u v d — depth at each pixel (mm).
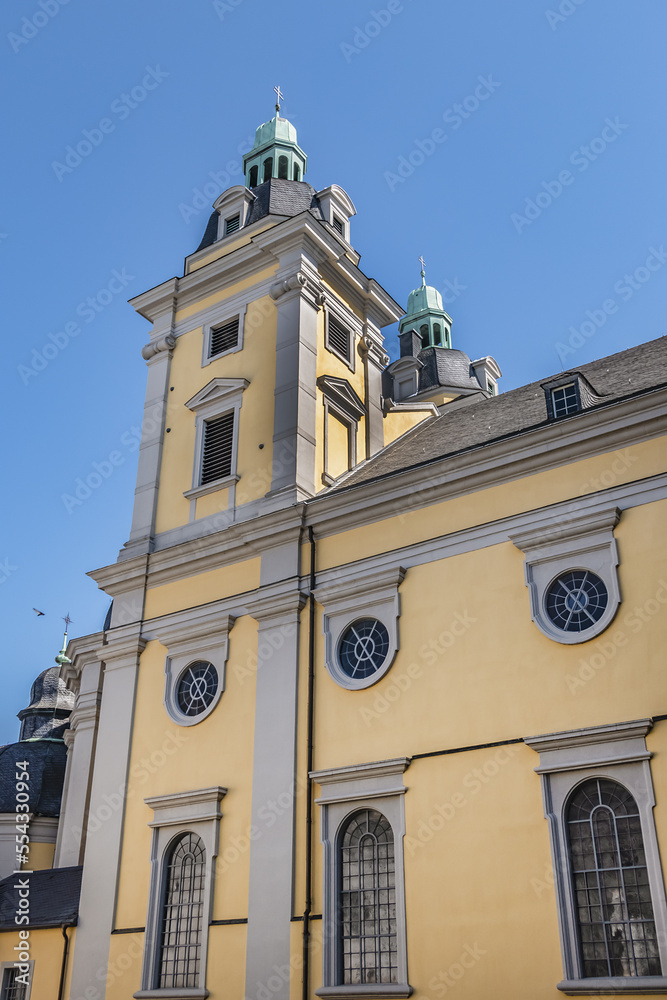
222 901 20172
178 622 23797
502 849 17094
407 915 17672
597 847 16391
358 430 26938
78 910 22234
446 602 19656
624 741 16562
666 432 18250
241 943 19469
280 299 26328
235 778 21078
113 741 23422
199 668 23156
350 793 19172
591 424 18906
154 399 27797
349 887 18797
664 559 17406
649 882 15555
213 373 26984
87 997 21031
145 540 25562
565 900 16188
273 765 20484
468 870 17312
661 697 16547
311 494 23828
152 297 29062
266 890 19484
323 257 27359
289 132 32562
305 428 24438
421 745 18781
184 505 25656
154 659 23875
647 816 15859
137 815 22281
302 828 19656
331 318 27469
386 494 21266
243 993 19000
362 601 20766
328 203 29828
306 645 21328
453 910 17219
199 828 21109
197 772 21750
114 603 25281
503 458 19844
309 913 18766
